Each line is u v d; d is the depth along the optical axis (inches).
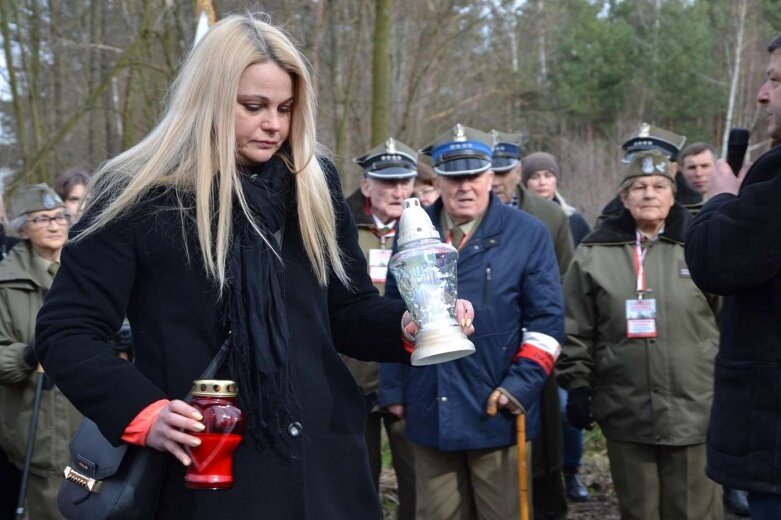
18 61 378.9
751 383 105.7
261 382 81.4
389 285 174.9
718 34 1237.1
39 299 170.9
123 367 80.6
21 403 167.3
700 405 168.6
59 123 426.9
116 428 79.3
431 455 166.1
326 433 85.8
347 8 426.0
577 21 1290.6
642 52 1227.2
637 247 176.4
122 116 370.3
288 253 86.8
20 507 162.1
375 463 200.4
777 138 107.9
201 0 201.8
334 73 391.9
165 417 77.6
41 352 81.8
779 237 101.4
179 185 83.0
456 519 167.3
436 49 482.3
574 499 242.1
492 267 162.6
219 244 81.2
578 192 1031.0
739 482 105.7
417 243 88.9
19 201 172.6
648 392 170.2
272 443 82.5
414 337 90.2
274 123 83.7
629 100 1218.0
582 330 178.5
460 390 161.0
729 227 103.7
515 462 162.9
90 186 85.4
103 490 82.6
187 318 82.1
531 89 1085.1
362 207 209.5
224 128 82.0
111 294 81.9
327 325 88.8
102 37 413.7
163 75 345.4
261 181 84.4
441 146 167.2
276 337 82.2
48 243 171.5
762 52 1128.2
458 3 479.8
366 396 92.0
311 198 87.4
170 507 82.1
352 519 86.1
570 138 1162.6
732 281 103.8
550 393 209.2
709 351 170.6
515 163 230.8
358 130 458.0
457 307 90.5
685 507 169.9
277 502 82.0
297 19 366.3
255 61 82.3
